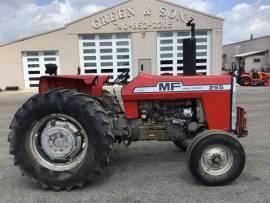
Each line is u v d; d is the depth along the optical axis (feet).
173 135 13.96
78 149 12.59
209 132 12.51
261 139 19.48
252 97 44.04
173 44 72.18
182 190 12.11
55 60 73.56
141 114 13.79
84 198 11.66
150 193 11.91
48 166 12.43
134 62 73.00
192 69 14.49
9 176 14.02
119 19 71.36
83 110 12.12
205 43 72.23
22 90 69.97
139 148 17.69
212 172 12.43
